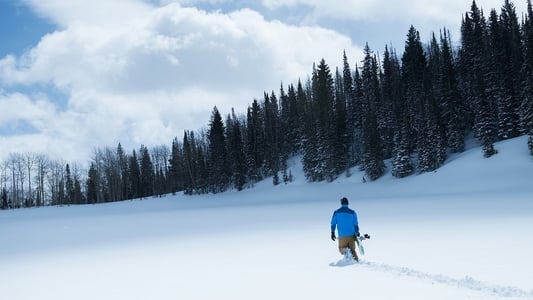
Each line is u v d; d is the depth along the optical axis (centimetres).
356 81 8669
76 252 1767
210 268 1129
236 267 1112
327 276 905
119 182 11931
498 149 5506
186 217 3606
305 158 7869
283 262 1137
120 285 998
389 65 8456
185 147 10744
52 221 4475
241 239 1742
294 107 9506
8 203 10775
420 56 7906
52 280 1151
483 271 876
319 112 7869
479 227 1567
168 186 11938
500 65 6406
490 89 6400
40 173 11194
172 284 962
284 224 2269
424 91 6906
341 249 1091
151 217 3997
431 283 776
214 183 9169
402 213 2375
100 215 5256
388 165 7062
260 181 8969
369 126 6944
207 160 9650
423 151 6041
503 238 1284
